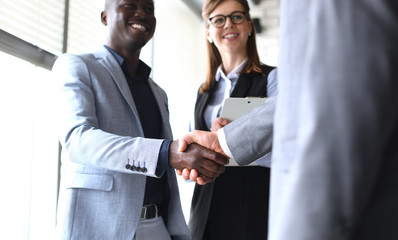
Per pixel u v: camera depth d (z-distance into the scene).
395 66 0.40
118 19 1.72
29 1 2.60
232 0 2.24
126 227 1.34
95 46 3.34
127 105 1.52
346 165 0.40
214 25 2.23
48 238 2.54
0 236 2.34
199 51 5.62
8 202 2.39
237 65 2.22
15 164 2.43
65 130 1.36
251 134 1.27
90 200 1.35
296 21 0.52
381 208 0.44
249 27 2.26
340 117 0.41
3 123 2.38
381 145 0.41
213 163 1.33
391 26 0.41
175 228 1.58
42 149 2.58
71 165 1.41
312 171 0.41
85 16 3.22
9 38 2.34
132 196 1.37
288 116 0.50
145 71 1.79
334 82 0.41
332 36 0.43
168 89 4.64
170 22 4.78
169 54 4.71
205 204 1.84
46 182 2.57
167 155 1.33
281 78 0.53
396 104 0.41
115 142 1.31
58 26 2.87
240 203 1.80
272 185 0.52
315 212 0.41
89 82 1.45
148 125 1.66
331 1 0.45
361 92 0.40
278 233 0.44
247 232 1.77
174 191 1.60
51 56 2.68
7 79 2.41
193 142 1.35
